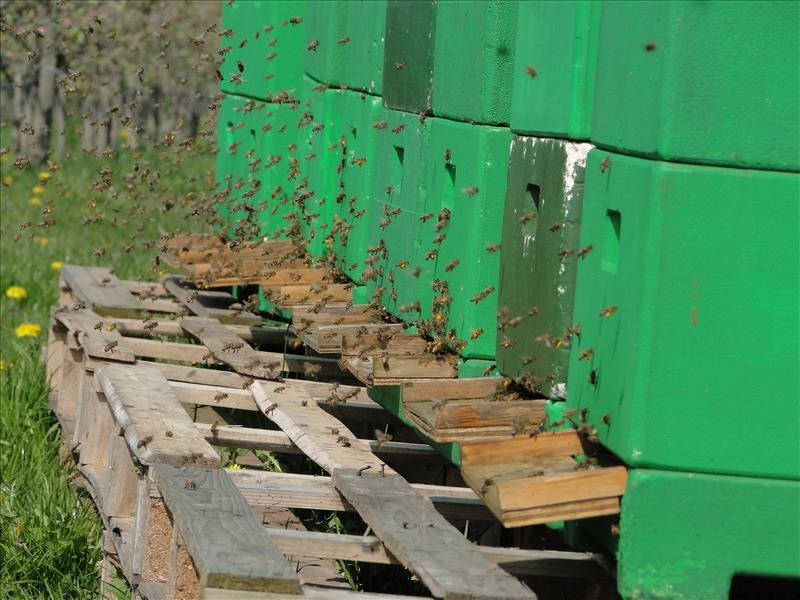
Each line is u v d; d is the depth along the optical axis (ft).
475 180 24.84
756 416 19.08
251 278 37.70
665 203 18.47
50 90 93.20
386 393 28.02
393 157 30.55
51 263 59.88
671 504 19.17
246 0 45.06
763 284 18.81
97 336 34.83
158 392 29.63
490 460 20.40
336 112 35.65
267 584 17.89
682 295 18.70
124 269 58.54
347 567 25.95
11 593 27.30
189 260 39.60
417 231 28.32
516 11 24.39
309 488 24.47
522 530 26.35
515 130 23.79
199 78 81.15
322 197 35.99
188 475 23.53
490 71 24.44
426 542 20.03
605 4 20.40
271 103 41.24
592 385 20.39
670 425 18.95
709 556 19.34
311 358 34.42
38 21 82.28
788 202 18.69
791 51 18.39
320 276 35.40
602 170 20.22
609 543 20.03
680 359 18.83
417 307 28.04
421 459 28.14
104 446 31.48
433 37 27.58
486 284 25.11
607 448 20.29
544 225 22.22
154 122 94.32
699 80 18.28
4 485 32.96
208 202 40.73
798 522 19.39
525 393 23.62
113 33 37.22
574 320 21.44
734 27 18.24
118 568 27.48
